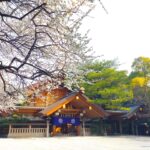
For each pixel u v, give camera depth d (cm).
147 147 1581
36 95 487
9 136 2295
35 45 318
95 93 3000
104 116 2723
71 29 319
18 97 406
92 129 2867
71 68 345
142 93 3688
